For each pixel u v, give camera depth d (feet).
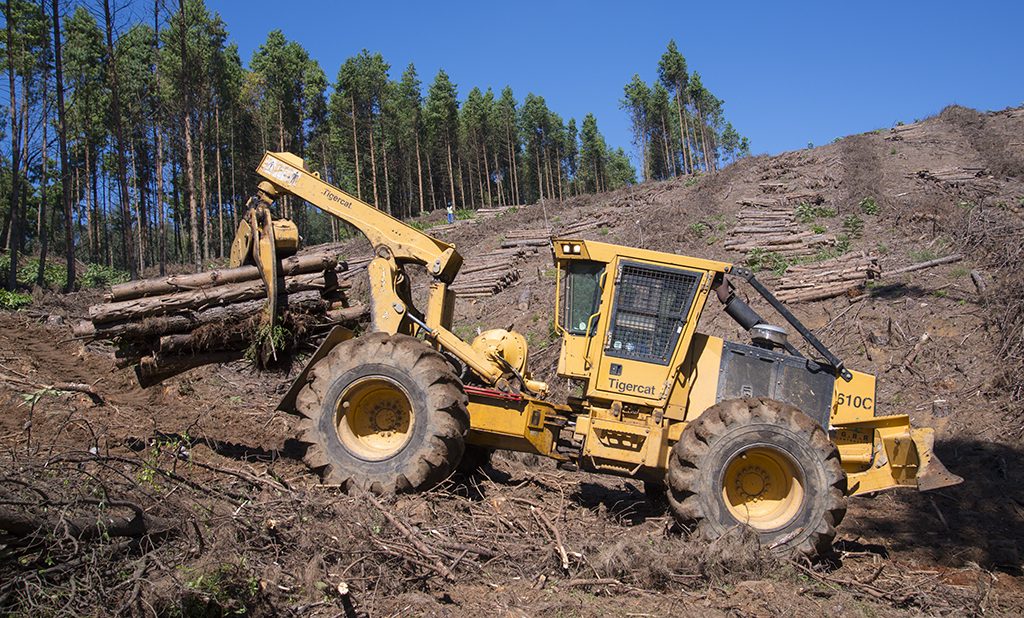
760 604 17.40
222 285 25.75
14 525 13.66
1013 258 41.81
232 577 14.94
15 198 76.43
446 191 236.22
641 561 18.43
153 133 118.73
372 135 175.42
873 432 22.67
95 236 143.95
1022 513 26.03
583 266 23.71
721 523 20.36
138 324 24.93
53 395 30.86
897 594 18.79
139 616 13.70
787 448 20.44
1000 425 31.55
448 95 207.10
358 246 97.71
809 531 20.18
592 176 276.41
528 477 28.53
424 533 18.84
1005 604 18.84
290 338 26.32
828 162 81.92
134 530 15.57
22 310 56.44
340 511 18.78
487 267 67.92
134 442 26.32
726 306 23.41
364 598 16.03
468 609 16.17
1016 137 79.92
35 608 13.30
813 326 42.80
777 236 59.36
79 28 106.52
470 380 26.20
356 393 23.24
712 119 250.98
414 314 27.09
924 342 38.04
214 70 123.13
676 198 85.81
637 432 22.61
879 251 50.65
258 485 20.49
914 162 75.46
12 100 78.18
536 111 244.01
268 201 26.86
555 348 45.11
